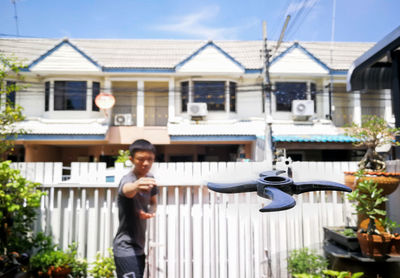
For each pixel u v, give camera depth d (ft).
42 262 13.14
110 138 45.34
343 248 12.35
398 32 15.17
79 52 44.68
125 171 14.98
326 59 50.67
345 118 48.37
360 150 47.09
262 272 13.52
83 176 14.94
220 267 13.88
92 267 14.14
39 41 53.31
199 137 43.32
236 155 51.29
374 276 11.37
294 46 46.44
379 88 21.04
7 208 12.88
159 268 13.94
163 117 49.98
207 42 45.80
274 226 13.71
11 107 17.22
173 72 45.44
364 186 11.41
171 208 14.37
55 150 52.37
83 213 14.29
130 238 8.66
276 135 42.34
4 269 12.78
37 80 46.37
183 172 15.57
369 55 17.94
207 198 14.32
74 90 46.42
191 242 14.05
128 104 49.98
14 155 50.08
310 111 45.34
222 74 46.19
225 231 14.01
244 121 46.65
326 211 14.23
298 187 3.86
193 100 46.91
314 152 49.19
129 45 55.11
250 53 51.90
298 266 11.96
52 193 14.38
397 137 16.66
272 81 47.60
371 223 11.39
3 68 17.11
